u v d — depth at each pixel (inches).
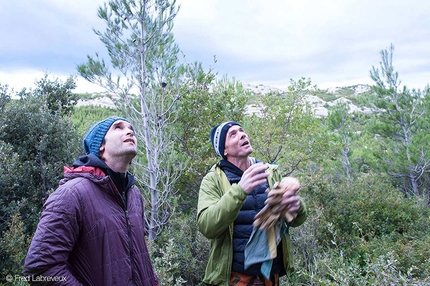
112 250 67.8
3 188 219.6
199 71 281.7
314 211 233.8
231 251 87.6
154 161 227.9
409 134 467.5
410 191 455.8
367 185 301.7
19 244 190.1
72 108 350.9
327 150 296.4
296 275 167.3
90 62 218.1
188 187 275.3
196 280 181.3
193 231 197.5
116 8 219.1
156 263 152.0
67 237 63.7
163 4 226.5
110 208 70.8
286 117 295.1
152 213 219.0
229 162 97.7
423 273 178.4
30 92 302.8
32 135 258.1
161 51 234.5
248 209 89.4
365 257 189.9
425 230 261.9
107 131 78.2
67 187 67.4
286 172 289.6
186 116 272.5
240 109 283.6
